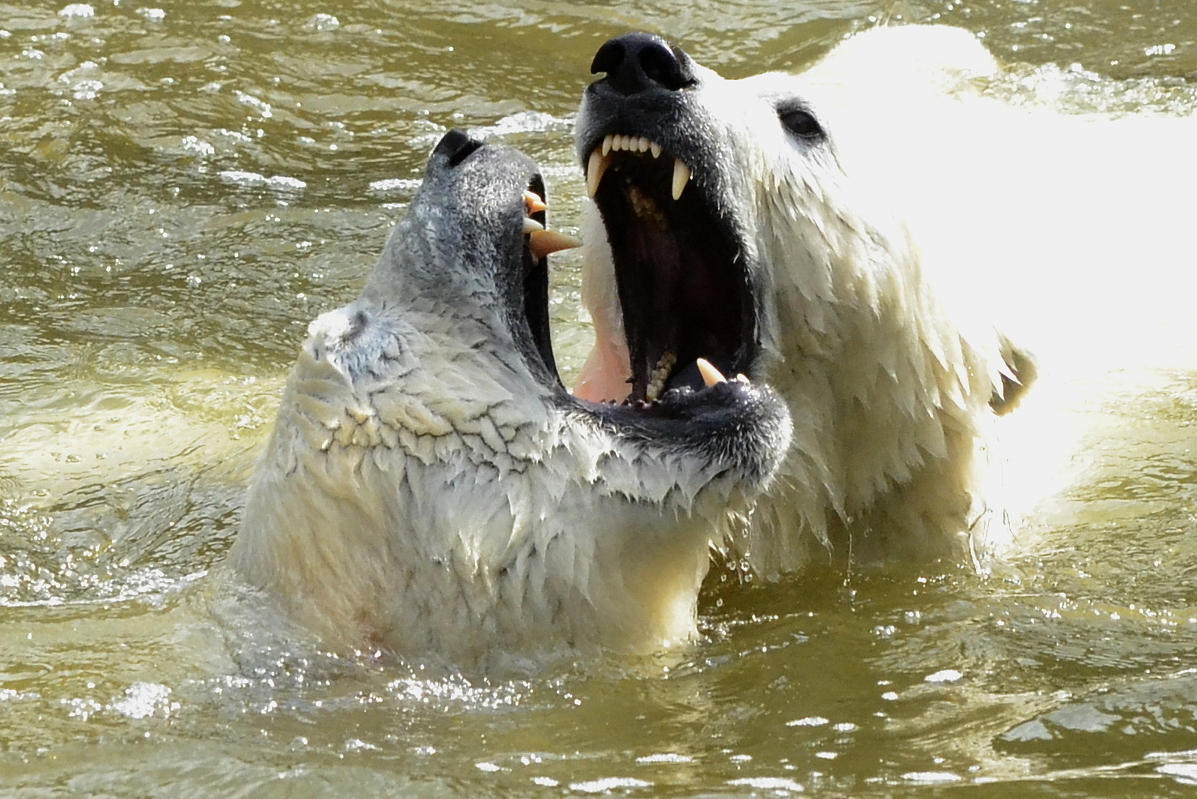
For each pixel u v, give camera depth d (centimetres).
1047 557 951
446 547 736
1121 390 1205
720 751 661
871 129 1016
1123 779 610
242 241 1462
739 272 869
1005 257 1391
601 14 2077
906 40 1916
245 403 1187
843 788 611
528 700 724
